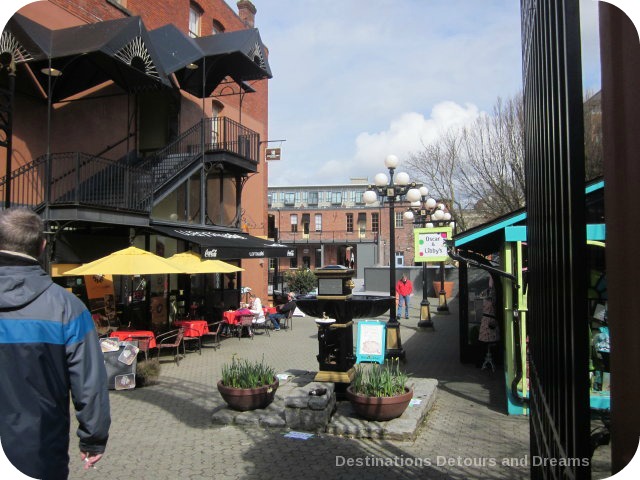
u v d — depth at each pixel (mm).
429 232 15664
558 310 1664
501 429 6375
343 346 7176
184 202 16891
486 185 27547
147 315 13750
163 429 6406
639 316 1294
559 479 1635
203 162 15516
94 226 12234
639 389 1304
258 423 6422
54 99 12109
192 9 18750
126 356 8641
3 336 2436
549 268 1912
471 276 15773
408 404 6496
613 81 1464
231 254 13094
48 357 2502
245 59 16188
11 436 2391
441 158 31109
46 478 2445
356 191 64938
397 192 11977
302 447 5703
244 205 21328
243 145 19125
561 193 1574
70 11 12555
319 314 7242
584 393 1332
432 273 32094
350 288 7363
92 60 11766
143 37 11719
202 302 16672
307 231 62500
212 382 9211
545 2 1868
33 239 2633
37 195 11398
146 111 15766
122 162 14422
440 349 12781
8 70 9680
